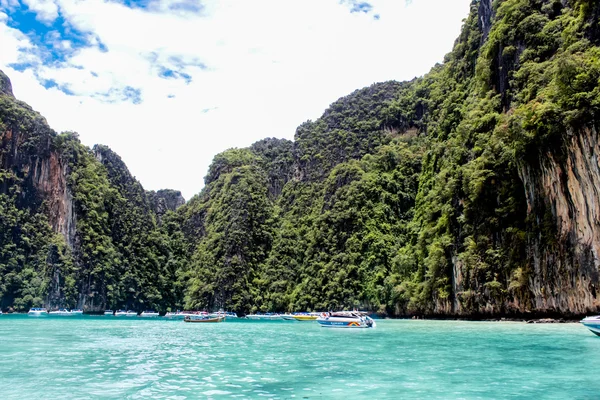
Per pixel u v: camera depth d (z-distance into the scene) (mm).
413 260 79500
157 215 165500
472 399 15164
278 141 173750
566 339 31719
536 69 50469
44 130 126312
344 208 103875
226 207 133250
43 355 27922
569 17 50000
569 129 40156
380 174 104938
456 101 81625
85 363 24328
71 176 124312
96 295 112938
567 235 43156
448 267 65688
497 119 59219
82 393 16594
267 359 25656
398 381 18391
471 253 57844
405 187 102062
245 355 27688
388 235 94812
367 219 98500
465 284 59688
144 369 22141
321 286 97750
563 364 21750
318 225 109250
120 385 18016
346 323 54250
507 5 61125
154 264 132875
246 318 103062
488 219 56719
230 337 42781
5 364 23969
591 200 39125
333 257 98812
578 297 42156
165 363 24266
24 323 66875
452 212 64938
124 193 146875
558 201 43812
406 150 107812
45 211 121375
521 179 50562
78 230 117812
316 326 63188
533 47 54156
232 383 18312
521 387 16906
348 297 90562
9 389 17375
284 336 43531
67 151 128125
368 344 33250
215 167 161000
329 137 138875
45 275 106562
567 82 40469
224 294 111250
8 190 116125
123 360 25594
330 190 113562
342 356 26531
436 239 69625
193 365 23438
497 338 33750
